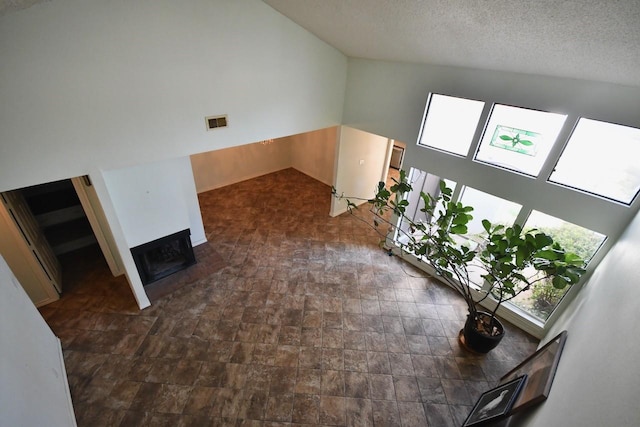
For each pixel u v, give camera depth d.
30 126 2.74
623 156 2.91
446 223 3.46
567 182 3.34
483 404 2.97
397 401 3.29
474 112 3.87
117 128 3.22
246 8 3.63
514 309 4.23
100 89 2.98
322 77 4.84
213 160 7.42
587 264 3.37
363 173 6.69
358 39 4.02
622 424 1.06
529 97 3.31
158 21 3.07
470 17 2.54
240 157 7.88
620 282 2.16
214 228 6.11
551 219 3.62
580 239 3.45
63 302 4.32
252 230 6.09
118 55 2.96
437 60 3.77
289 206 7.01
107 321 4.07
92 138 3.11
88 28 2.73
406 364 3.68
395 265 5.29
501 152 3.79
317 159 8.14
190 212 5.31
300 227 6.24
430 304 4.53
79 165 3.13
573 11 1.92
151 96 3.31
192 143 3.85
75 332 3.90
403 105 4.55
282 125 4.70
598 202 3.12
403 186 3.78
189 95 3.58
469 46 3.08
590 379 1.61
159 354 3.67
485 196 4.14
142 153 3.50
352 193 6.72
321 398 3.29
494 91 3.55
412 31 3.24
